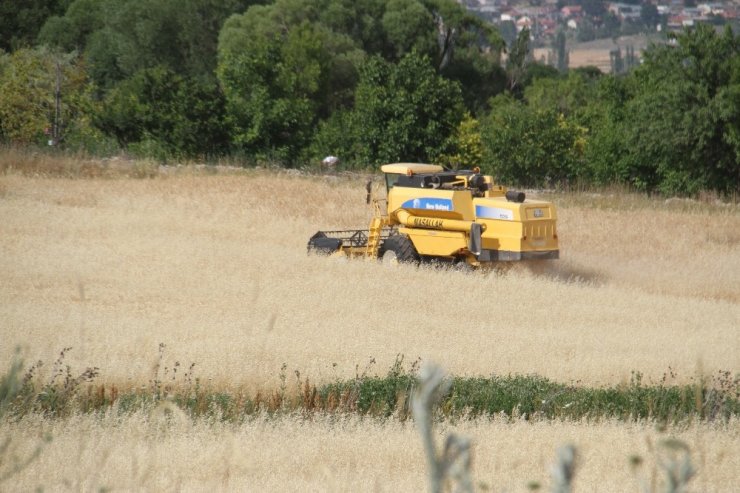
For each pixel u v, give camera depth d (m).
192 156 171.75
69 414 40.44
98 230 99.94
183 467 32.81
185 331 57.84
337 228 109.19
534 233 85.69
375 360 52.97
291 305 68.88
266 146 178.12
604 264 97.62
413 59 179.25
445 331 63.06
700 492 32.25
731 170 158.00
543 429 41.00
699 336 65.38
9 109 178.75
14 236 93.81
